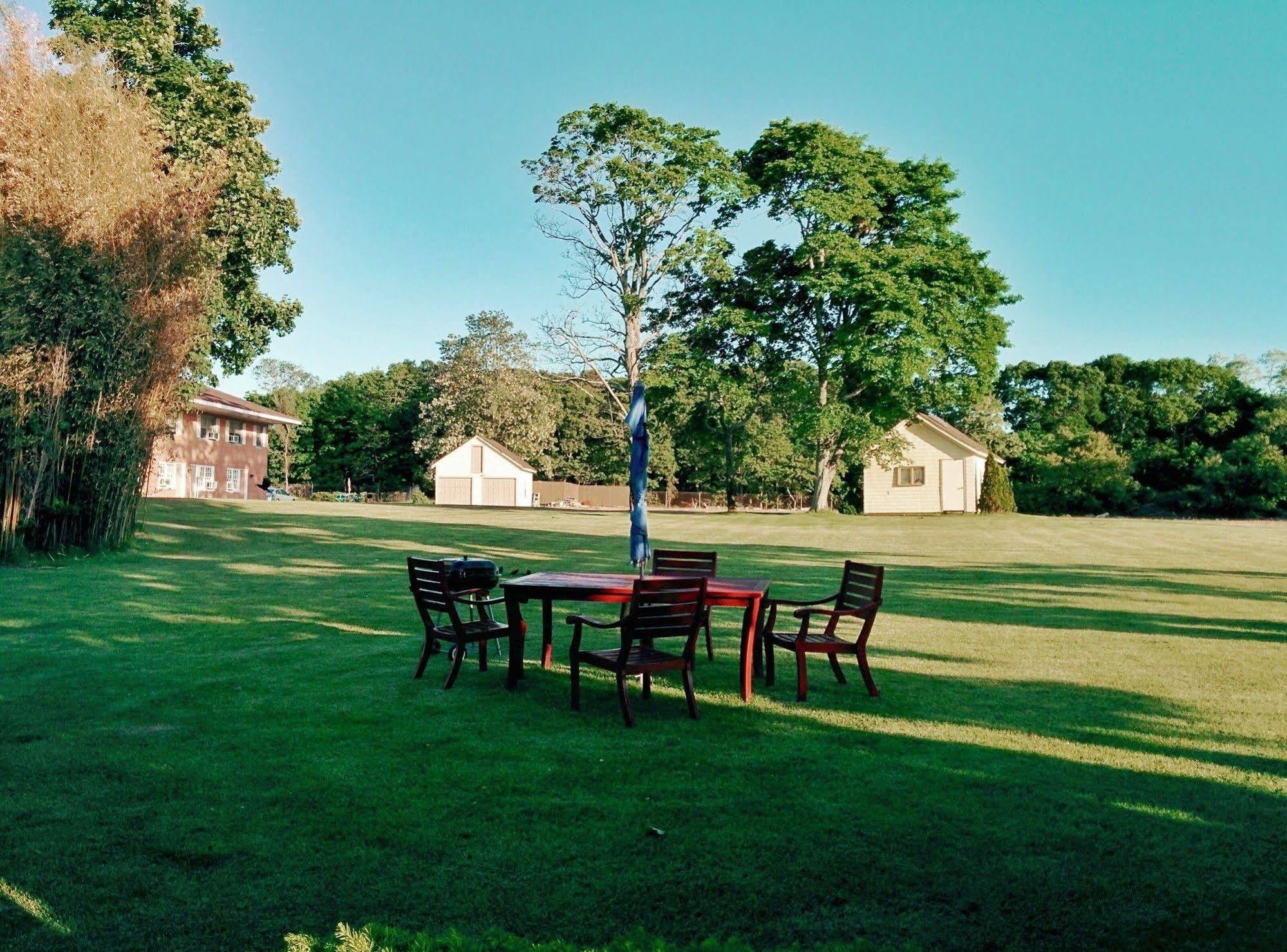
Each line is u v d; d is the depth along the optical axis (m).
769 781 5.24
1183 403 59.44
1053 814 4.77
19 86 15.98
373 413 75.00
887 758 5.71
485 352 66.25
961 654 9.23
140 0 27.03
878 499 45.28
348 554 19.17
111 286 16.70
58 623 10.48
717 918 3.65
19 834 4.42
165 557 17.84
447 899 3.79
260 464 52.72
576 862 4.16
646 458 7.95
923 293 35.44
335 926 3.56
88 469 17.64
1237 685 7.80
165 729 6.23
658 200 36.34
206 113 27.41
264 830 4.50
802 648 7.27
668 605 6.53
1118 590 14.69
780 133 36.34
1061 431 58.91
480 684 7.73
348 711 6.76
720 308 37.31
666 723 6.52
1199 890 3.92
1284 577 16.58
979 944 3.47
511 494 62.22
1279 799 5.00
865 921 3.64
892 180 36.25
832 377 38.28
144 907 3.71
